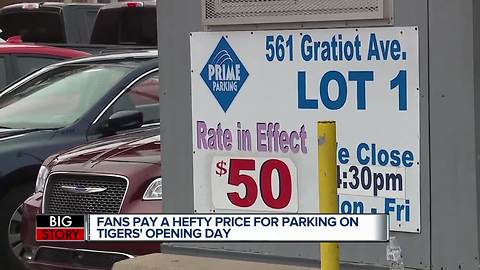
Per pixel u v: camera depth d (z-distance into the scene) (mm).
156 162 25953
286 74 21359
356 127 20641
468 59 19234
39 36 55656
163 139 23234
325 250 18688
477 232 19484
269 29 21469
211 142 22469
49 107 33062
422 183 20016
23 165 30328
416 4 19688
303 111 21219
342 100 20750
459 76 19359
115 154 26922
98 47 48594
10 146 30500
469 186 19469
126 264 22719
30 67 40750
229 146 22219
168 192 23297
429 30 19609
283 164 21531
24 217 27609
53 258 26078
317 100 21016
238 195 22156
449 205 19750
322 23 20812
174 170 23141
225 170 22312
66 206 26656
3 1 87750
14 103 34156
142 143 27594
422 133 19906
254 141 21891
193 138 22719
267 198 21781
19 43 43438
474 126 19297
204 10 22047
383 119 20312
